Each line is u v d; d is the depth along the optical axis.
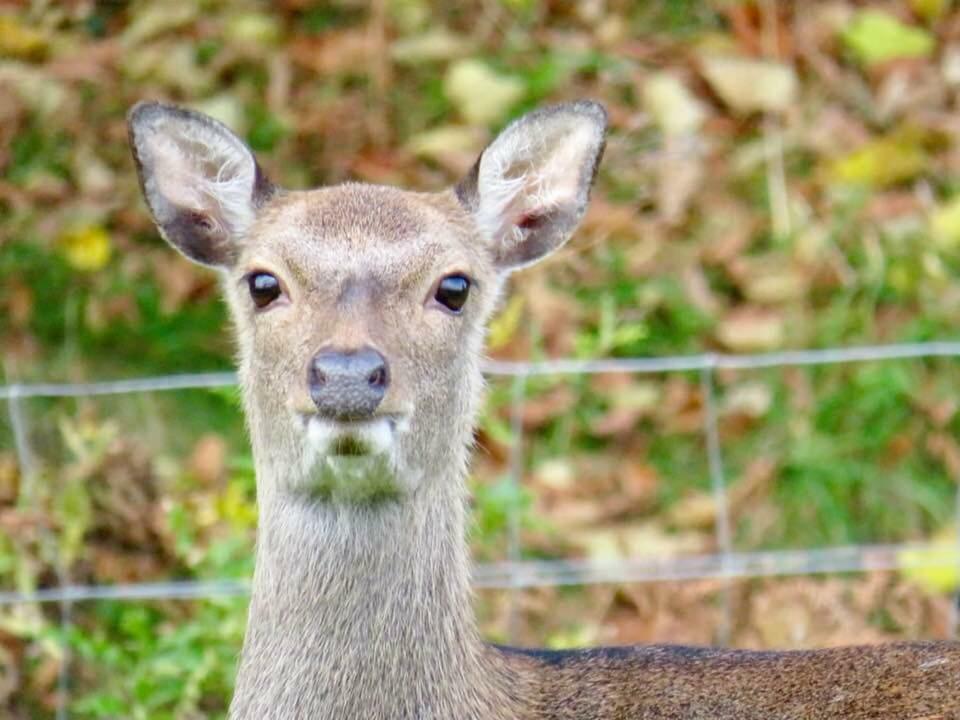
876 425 11.31
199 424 11.29
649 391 11.47
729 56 12.64
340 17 12.98
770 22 12.80
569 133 7.99
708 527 10.98
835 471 11.12
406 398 6.85
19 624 9.45
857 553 10.65
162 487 10.28
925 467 11.23
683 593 10.35
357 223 7.14
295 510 7.10
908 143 12.23
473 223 7.62
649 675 7.55
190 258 7.84
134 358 11.62
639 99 12.61
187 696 8.99
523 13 13.04
